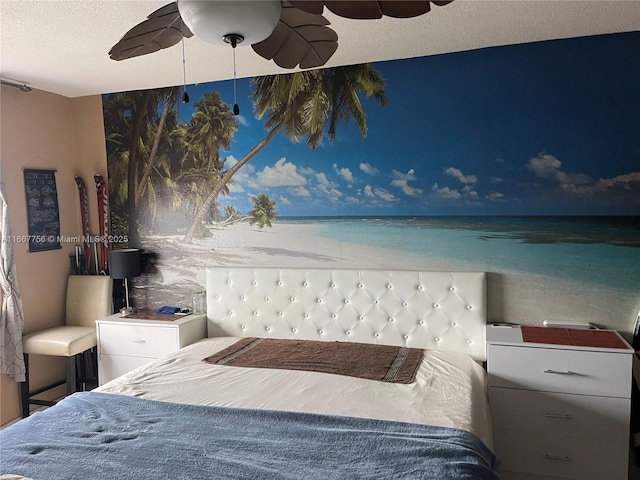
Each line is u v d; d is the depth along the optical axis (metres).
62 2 2.14
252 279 3.58
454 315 3.12
